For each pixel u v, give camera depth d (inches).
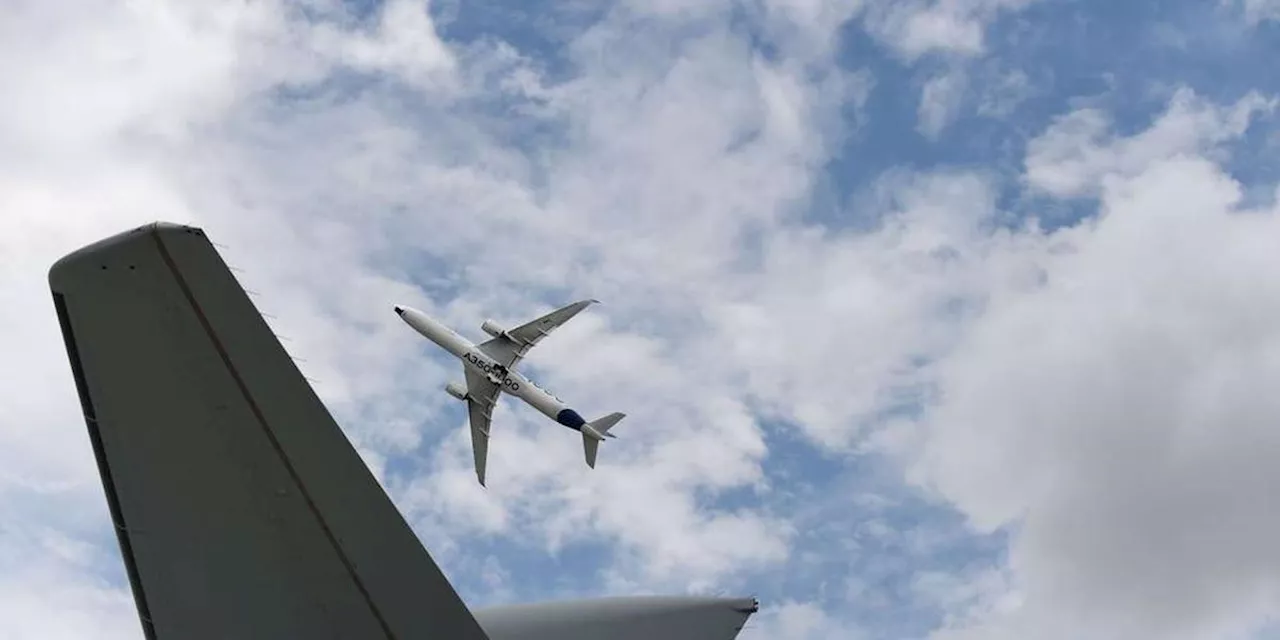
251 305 274.8
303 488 281.1
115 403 278.2
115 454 280.5
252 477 280.8
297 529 282.7
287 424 278.4
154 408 278.1
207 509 282.2
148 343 276.1
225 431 279.1
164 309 275.0
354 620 283.4
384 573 282.4
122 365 276.8
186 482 281.4
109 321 275.3
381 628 282.5
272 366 276.5
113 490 282.4
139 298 274.2
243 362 276.4
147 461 280.8
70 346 276.8
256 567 283.1
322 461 280.1
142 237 270.5
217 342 276.1
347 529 282.4
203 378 277.1
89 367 277.0
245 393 277.4
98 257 271.9
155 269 273.1
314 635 283.7
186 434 279.3
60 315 275.7
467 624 281.4
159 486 281.9
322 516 282.4
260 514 282.2
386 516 281.3
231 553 283.4
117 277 273.4
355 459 279.7
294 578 283.6
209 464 280.4
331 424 278.4
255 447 279.7
